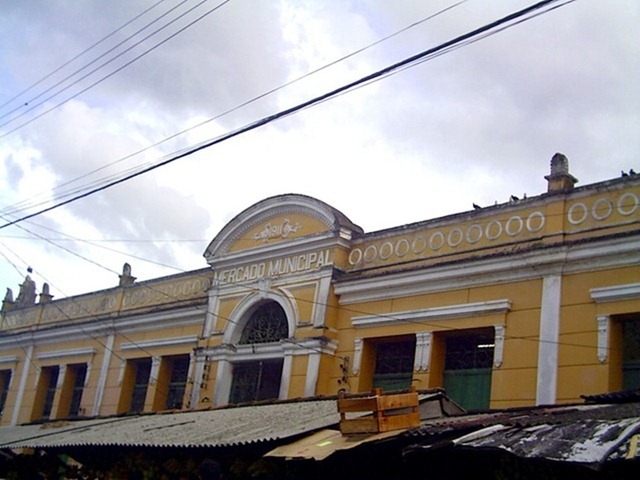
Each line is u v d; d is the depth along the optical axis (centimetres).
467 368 1440
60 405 2388
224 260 1920
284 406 1173
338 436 804
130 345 2214
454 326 1431
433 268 1487
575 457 548
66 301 2547
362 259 1656
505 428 658
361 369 1572
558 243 1307
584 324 1252
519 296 1356
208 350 1869
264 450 886
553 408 785
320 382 1600
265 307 1834
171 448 945
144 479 1081
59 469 1388
